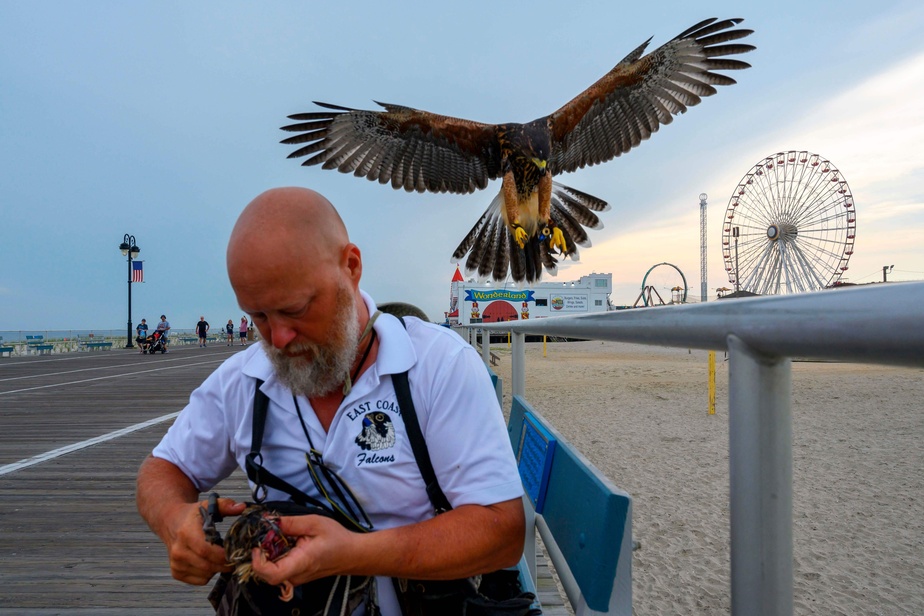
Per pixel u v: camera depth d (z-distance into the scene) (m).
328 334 1.29
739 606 0.69
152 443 6.21
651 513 5.27
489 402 1.39
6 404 9.12
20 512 4.07
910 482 6.10
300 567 1.07
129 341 30.34
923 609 3.70
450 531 1.22
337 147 4.81
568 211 5.04
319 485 1.39
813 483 6.13
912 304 0.45
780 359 0.68
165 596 2.92
